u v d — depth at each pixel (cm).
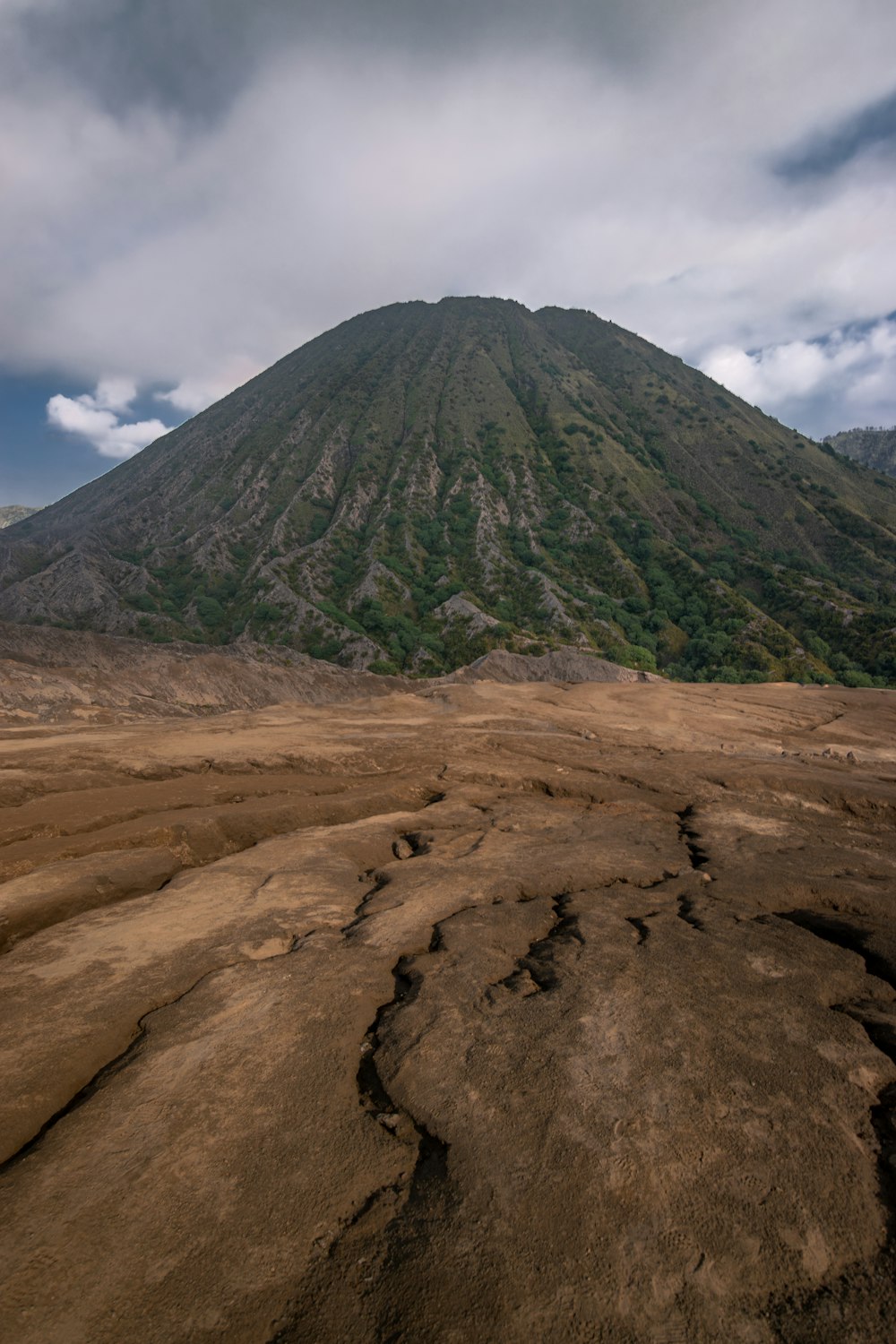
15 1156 427
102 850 1010
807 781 1683
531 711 2870
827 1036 568
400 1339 308
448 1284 335
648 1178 402
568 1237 361
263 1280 337
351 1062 524
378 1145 434
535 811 1373
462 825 1248
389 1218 377
